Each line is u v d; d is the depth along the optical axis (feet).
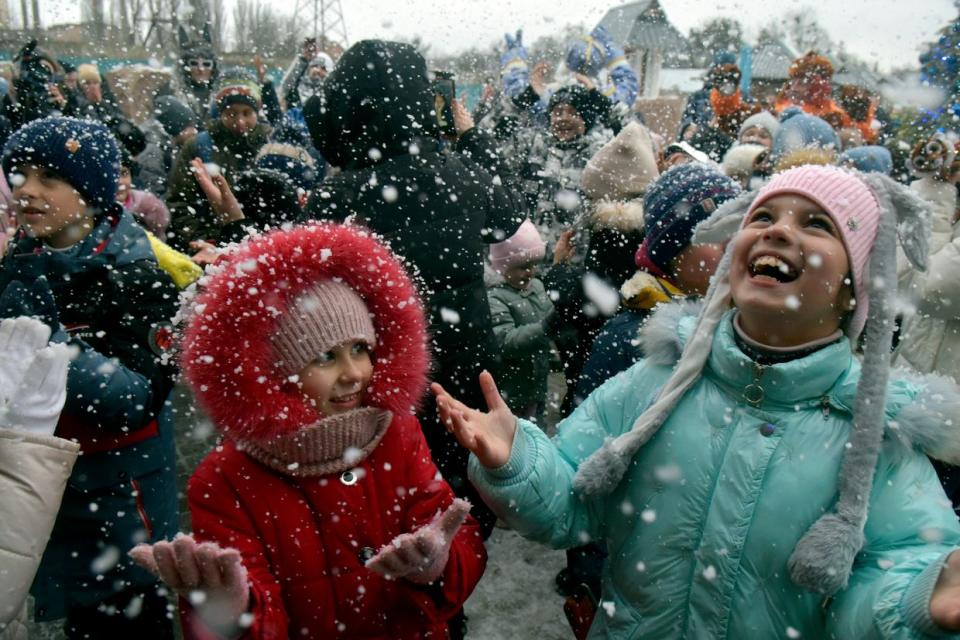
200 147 14.20
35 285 5.92
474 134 9.46
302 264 4.78
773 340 4.47
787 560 4.25
